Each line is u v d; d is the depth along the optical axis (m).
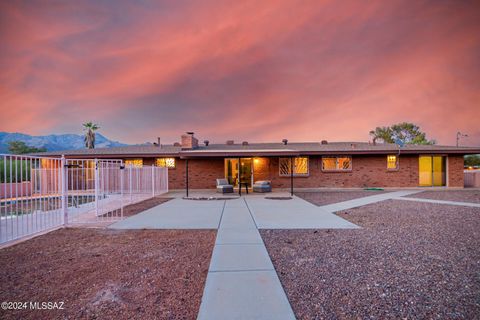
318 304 2.75
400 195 12.83
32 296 2.97
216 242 5.05
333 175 16.33
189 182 16.34
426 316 2.53
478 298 2.88
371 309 2.65
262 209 8.87
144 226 6.46
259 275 3.50
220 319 2.46
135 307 2.71
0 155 5.06
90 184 15.30
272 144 20.28
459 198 11.59
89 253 4.47
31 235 5.67
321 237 5.39
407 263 3.94
